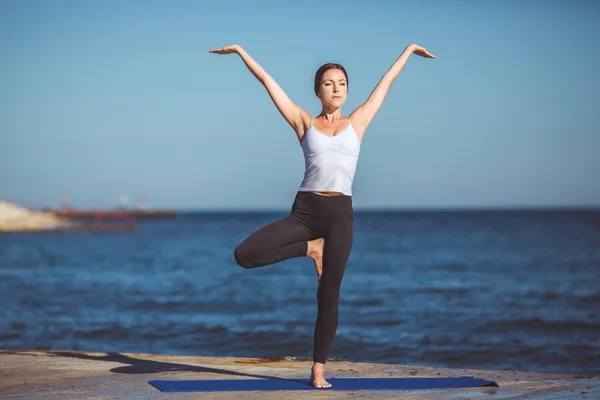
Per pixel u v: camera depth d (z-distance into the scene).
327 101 4.55
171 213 165.62
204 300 17.08
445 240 52.78
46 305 15.93
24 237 68.06
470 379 4.88
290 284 21.39
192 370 5.36
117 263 32.03
